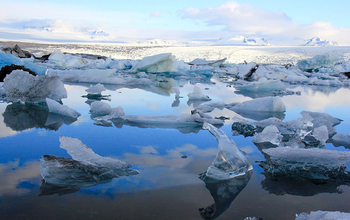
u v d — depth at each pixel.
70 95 5.07
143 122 3.15
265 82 6.74
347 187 1.72
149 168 1.90
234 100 5.24
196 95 5.11
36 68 6.55
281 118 3.75
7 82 4.09
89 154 1.99
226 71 12.31
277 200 1.54
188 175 1.81
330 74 11.48
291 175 1.87
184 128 2.96
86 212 1.35
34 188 1.57
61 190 1.55
